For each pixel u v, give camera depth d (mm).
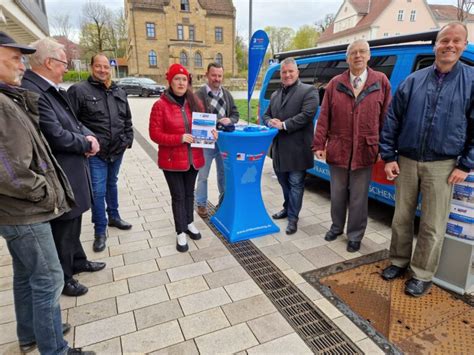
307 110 3199
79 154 2312
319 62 4844
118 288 2615
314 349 2012
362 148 2926
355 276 2779
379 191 3723
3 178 1407
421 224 2516
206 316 2299
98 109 3021
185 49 41562
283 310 2361
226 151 3268
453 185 2430
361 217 3129
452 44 2121
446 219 2463
